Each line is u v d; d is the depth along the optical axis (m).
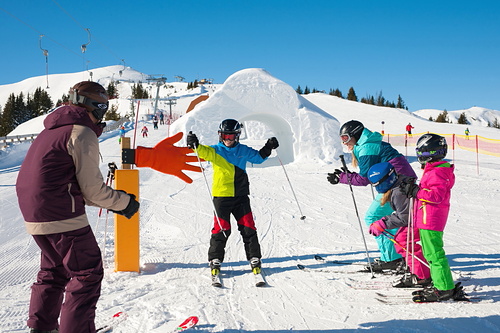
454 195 9.09
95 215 7.45
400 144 26.86
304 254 4.86
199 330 2.74
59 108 2.18
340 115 46.22
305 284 3.75
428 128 37.56
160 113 56.34
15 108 94.12
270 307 3.19
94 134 2.11
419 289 3.51
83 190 2.09
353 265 4.31
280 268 4.31
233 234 5.92
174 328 2.77
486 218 6.73
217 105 16.52
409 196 3.17
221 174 4.08
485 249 4.80
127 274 4.06
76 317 2.05
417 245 3.58
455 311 2.98
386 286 3.61
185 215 7.61
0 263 4.61
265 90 16.78
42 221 2.02
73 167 2.07
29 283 3.91
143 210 8.13
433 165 3.17
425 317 2.89
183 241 5.71
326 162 16.05
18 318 2.99
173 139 3.42
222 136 4.05
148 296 3.44
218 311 3.10
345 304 3.23
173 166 3.39
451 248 4.90
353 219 6.91
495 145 24.27
